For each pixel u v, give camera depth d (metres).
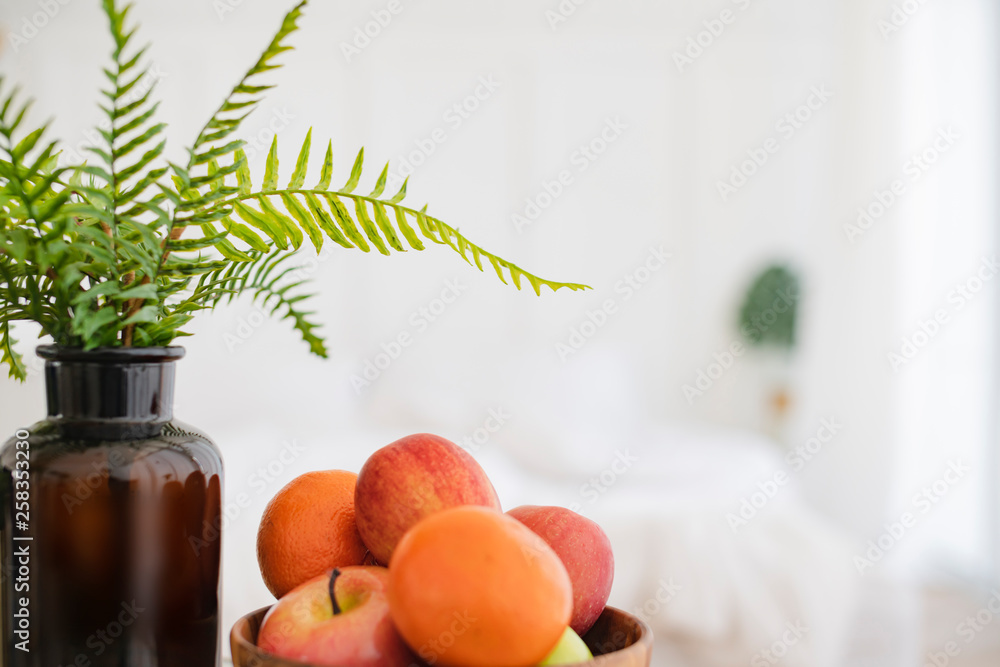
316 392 2.87
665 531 1.91
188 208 0.52
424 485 0.52
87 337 0.46
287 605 0.49
